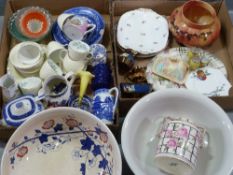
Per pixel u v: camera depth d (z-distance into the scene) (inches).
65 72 32.7
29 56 33.7
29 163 27.9
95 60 33.6
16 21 36.5
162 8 39.2
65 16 35.7
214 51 37.3
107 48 36.8
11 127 29.5
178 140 25.9
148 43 36.5
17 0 37.5
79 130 28.5
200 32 35.3
